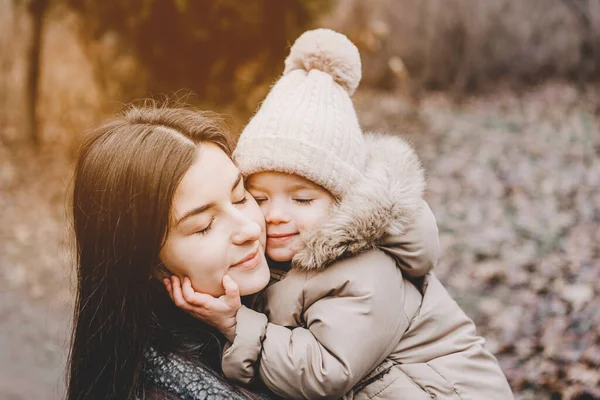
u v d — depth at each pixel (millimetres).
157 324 1421
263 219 1452
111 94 7586
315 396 1361
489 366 1582
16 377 3906
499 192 6781
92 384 1410
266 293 1514
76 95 8750
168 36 6781
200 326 1494
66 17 8492
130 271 1324
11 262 5777
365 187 1435
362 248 1469
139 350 1367
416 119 10352
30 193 7469
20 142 9031
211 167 1341
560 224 5680
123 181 1315
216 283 1358
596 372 3342
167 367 1366
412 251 1521
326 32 1638
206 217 1329
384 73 12852
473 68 13453
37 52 8766
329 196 1485
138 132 1347
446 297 1630
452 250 5375
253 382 1438
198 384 1341
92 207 1356
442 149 8688
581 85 12914
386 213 1439
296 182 1456
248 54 6750
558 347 3627
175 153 1313
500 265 4910
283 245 1481
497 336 3895
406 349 1537
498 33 13602
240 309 1397
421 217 1533
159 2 6598
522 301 4320
